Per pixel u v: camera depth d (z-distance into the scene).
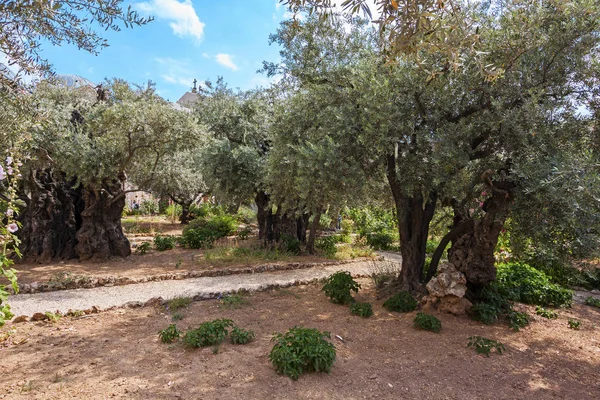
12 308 5.97
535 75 5.22
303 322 5.59
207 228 14.69
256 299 6.90
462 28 2.85
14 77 3.28
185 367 3.95
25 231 9.62
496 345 4.78
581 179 3.71
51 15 2.91
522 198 5.03
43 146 8.36
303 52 7.66
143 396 3.35
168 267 9.30
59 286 7.27
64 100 10.16
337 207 6.51
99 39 3.37
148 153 9.84
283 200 9.93
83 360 4.11
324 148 5.71
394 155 6.20
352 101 6.19
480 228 5.98
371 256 11.95
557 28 5.07
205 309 6.20
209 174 10.96
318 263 10.25
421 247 7.20
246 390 3.49
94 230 9.95
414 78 5.57
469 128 5.23
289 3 2.72
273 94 11.97
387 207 9.09
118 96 10.01
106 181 9.77
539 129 4.83
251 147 11.41
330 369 3.99
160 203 24.78
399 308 6.30
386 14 2.48
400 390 3.67
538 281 7.53
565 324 6.14
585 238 4.67
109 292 7.12
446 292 6.05
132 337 4.84
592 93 5.27
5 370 3.84
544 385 3.98
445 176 5.33
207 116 12.41
